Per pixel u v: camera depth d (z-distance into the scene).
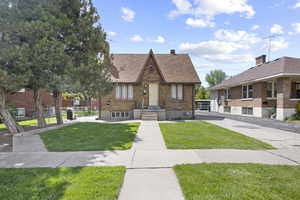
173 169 4.17
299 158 4.94
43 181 3.46
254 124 12.16
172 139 7.36
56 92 12.09
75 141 7.10
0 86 7.35
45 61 7.59
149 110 15.56
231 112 22.70
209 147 6.10
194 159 4.85
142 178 3.69
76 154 5.36
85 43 10.16
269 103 16.61
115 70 17.23
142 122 13.35
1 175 3.76
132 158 4.97
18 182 3.43
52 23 8.19
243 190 3.13
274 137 7.85
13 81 7.06
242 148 5.98
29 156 5.17
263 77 15.28
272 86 16.42
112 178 3.59
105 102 16.72
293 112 14.20
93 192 3.04
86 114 24.20
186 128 10.32
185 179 3.56
